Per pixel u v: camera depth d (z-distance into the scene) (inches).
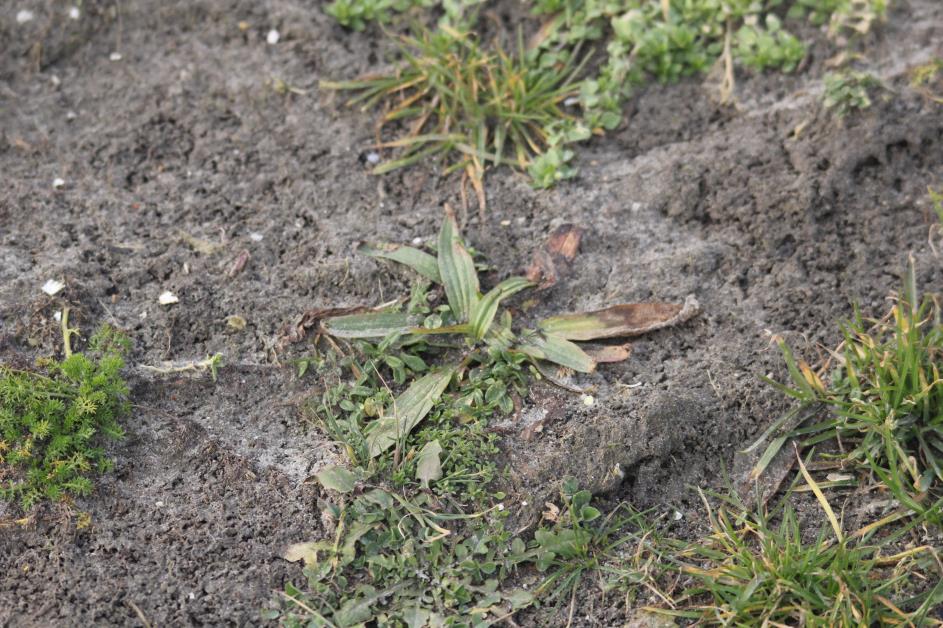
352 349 52.8
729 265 54.6
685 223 55.5
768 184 55.4
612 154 57.1
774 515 51.1
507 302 53.8
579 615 49.9
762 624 48.9
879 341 52.9
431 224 55.2
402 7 59.1
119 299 53.6
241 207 55.7
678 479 51.6
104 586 49.8
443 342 52.9
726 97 57.4
